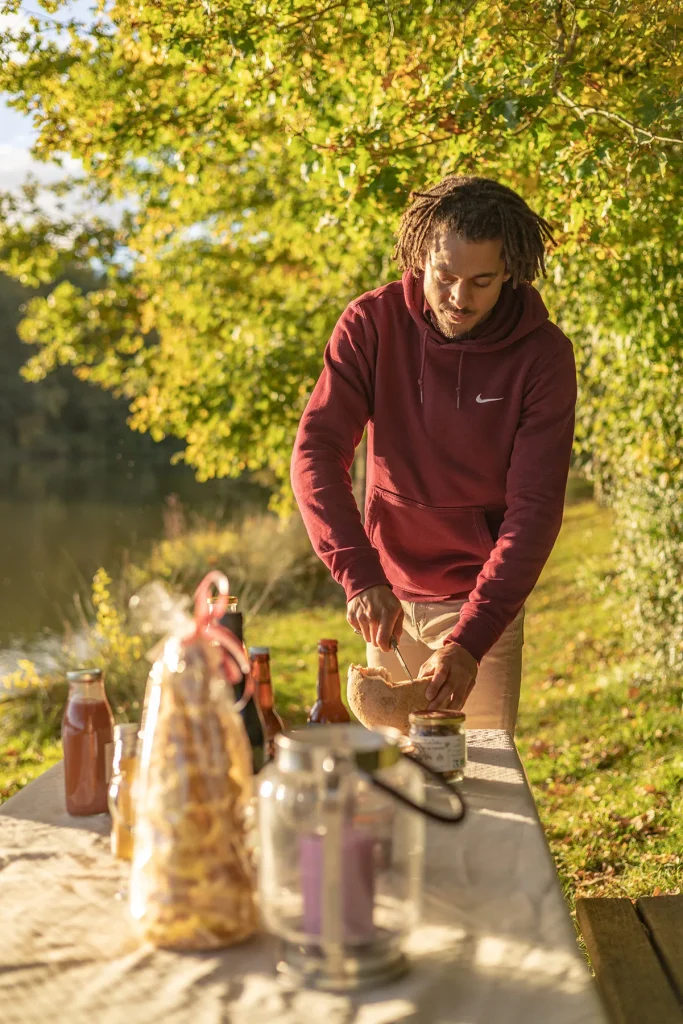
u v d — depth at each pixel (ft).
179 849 3.87
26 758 21.83
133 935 4.05
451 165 13.89
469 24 12.76
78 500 99.66
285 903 3.66
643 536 22.21
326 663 5.61
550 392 8.07
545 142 13.75
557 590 36.17
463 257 7.46
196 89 16.19
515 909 4.25
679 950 6.20
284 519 28.89
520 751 19.77
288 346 28.14
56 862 4.85
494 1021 3.37
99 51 17.78
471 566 8.58
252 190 28.25
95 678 5.62
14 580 48.52
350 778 3.61
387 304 8.45
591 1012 3.40
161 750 3.92
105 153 19.22
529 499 7.84
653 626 21.86
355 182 14.47
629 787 16.66
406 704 6.31
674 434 19.36
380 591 7.41
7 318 166.30
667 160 12.19
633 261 17.08
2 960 3.84
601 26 12.87
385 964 3.63
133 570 38.99
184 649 3.94
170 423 29.19
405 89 13.61
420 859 3.80
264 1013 3.43
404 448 8.45
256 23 13.67
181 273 29.91
